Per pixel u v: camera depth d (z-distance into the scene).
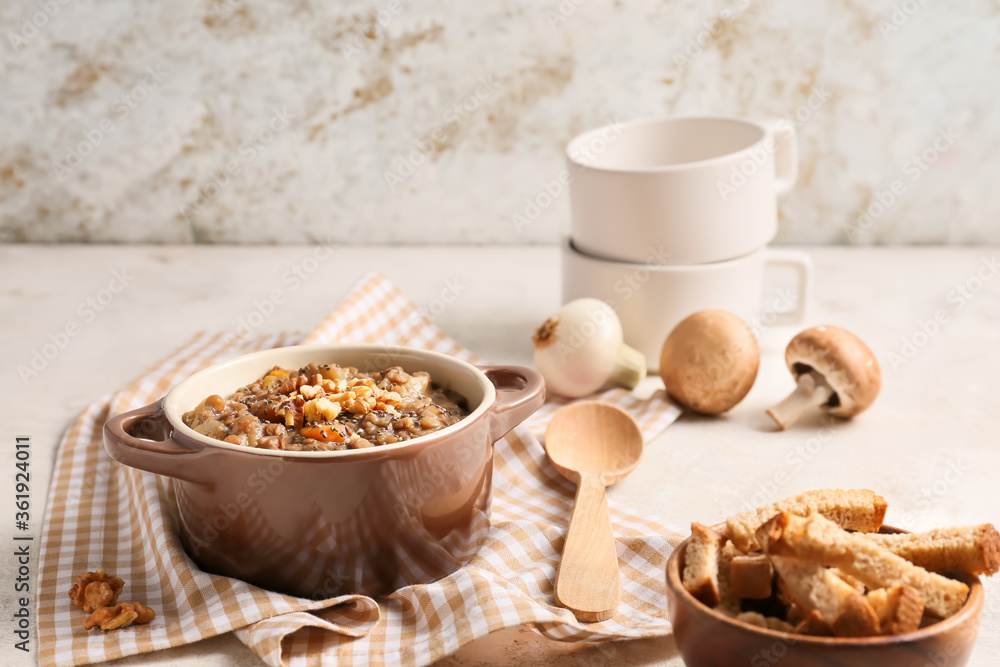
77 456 0.71
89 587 0.58
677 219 0.78
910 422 0.75
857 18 1.00
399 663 0.55
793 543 0.51
